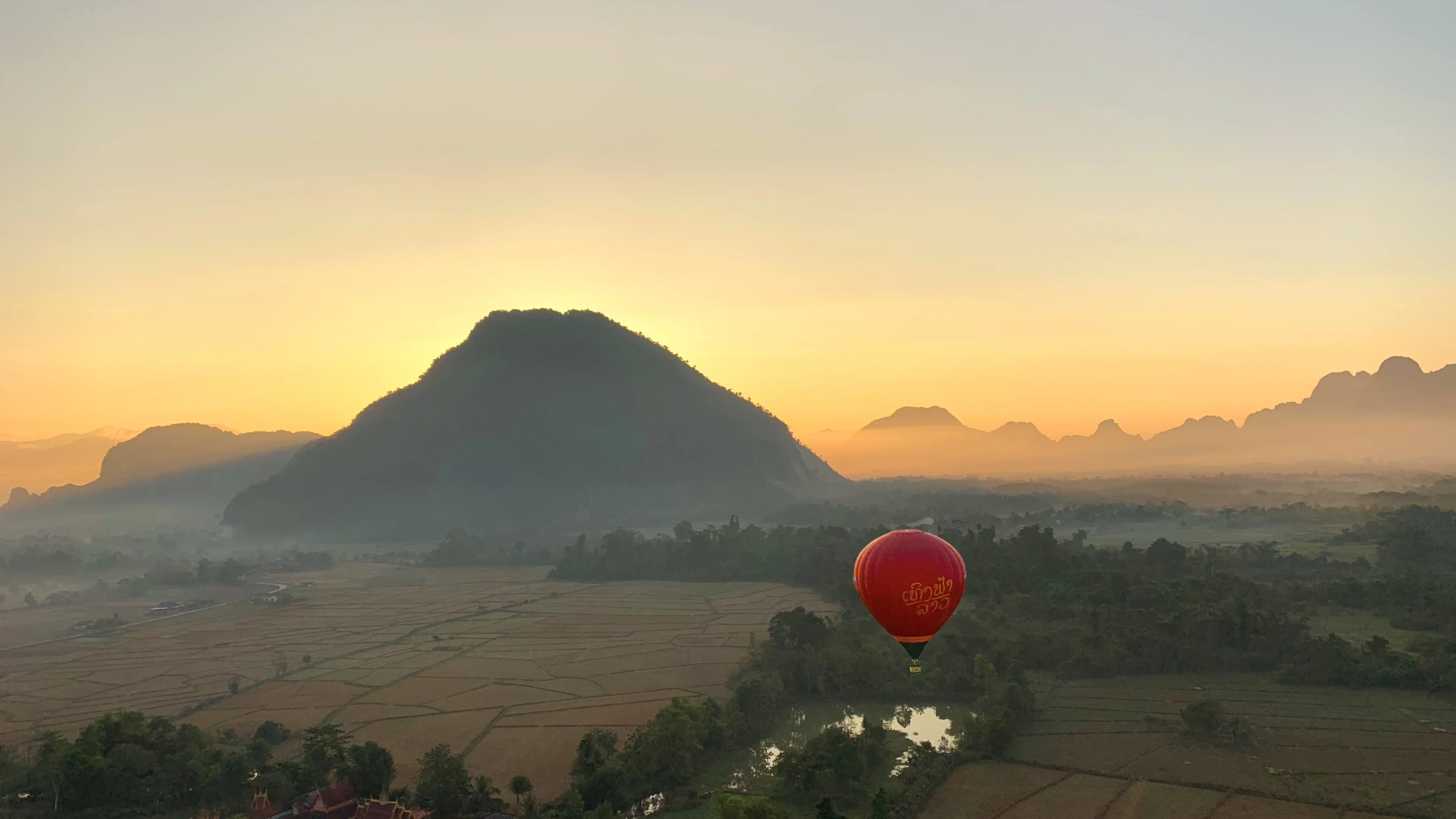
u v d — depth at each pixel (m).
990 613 139.25
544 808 80.88
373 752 84.50
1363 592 152.38
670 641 149.12
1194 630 124.75
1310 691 110.38
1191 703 106.19
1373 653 117.19
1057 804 81.38
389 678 129.00
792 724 105.75
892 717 107.81
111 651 153.75
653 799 84.19
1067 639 124.75
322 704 116.44
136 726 92.69
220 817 81.94
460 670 132.50
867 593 76.25
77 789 83.31
